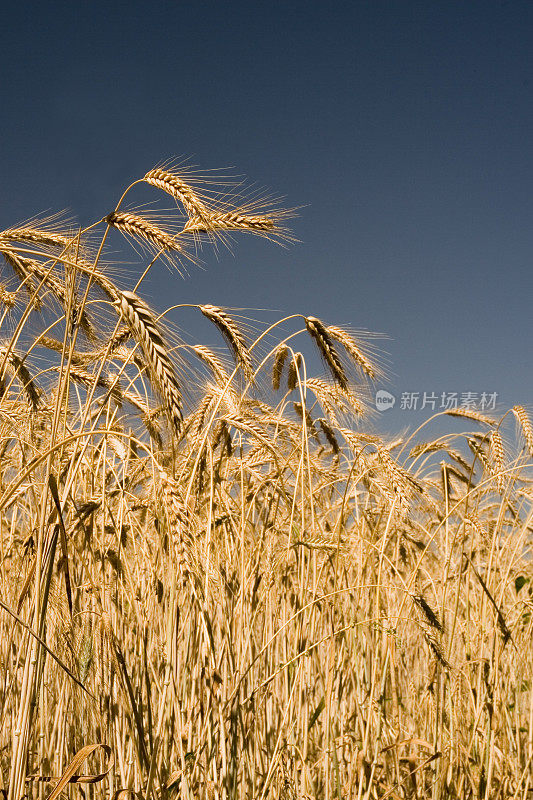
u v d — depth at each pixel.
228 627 1.62
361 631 1.81
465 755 1.75
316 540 1.73
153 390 1.41
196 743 1.60
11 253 1.55
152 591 1.66
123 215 1.50
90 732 1.61
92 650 1.49
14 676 1.61
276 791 1.69
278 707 1.80
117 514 1.71
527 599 1.87
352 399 1.87
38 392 1.67
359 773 1.69
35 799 1.59
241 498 1.72
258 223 1.56
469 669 1.83
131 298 1.42
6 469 1.72
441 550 1.97
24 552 1.55
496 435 1.94
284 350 1.85
